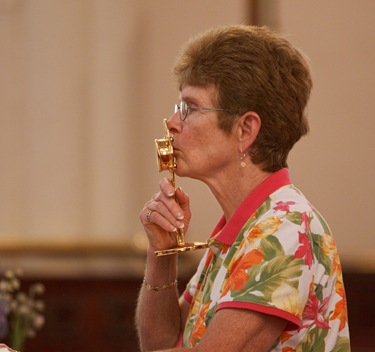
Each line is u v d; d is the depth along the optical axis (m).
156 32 18.98
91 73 19.12
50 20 19.16
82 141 19.17
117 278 18.12
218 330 5.16
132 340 17.98
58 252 18.69
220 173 5.83
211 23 18.75
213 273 5.87
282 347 5.39
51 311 18.02
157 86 18.97
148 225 6.30
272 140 5.75
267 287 5.19
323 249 5.54
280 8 18.47
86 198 19.11
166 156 5.79
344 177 18.70
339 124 18.70
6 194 19.17
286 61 5.75
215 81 5.68
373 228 18.59
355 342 17.66
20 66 19.22
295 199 5.64
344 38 18.64
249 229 5.65
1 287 9.68
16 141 19.22
